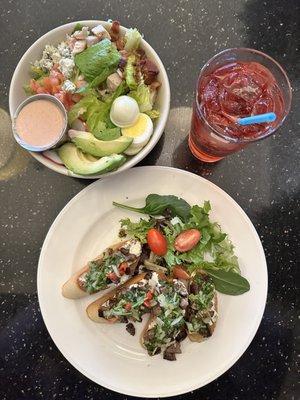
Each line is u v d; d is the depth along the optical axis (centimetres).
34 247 38
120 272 37
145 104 36
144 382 36
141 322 38
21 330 38
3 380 37
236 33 40
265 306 38
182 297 38
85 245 38
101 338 37
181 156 39
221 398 38
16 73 36
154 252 37
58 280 37
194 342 37
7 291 38
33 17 40
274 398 38
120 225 38
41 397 37
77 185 39
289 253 39
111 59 36
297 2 40
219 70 34
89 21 36
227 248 37
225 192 37
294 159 39
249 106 34
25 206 38
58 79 36
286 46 40
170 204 37
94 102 36
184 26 40
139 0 40
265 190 39
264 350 38
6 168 39
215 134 33
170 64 39
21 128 35
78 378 38
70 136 35
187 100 39
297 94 39
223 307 38
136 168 37
